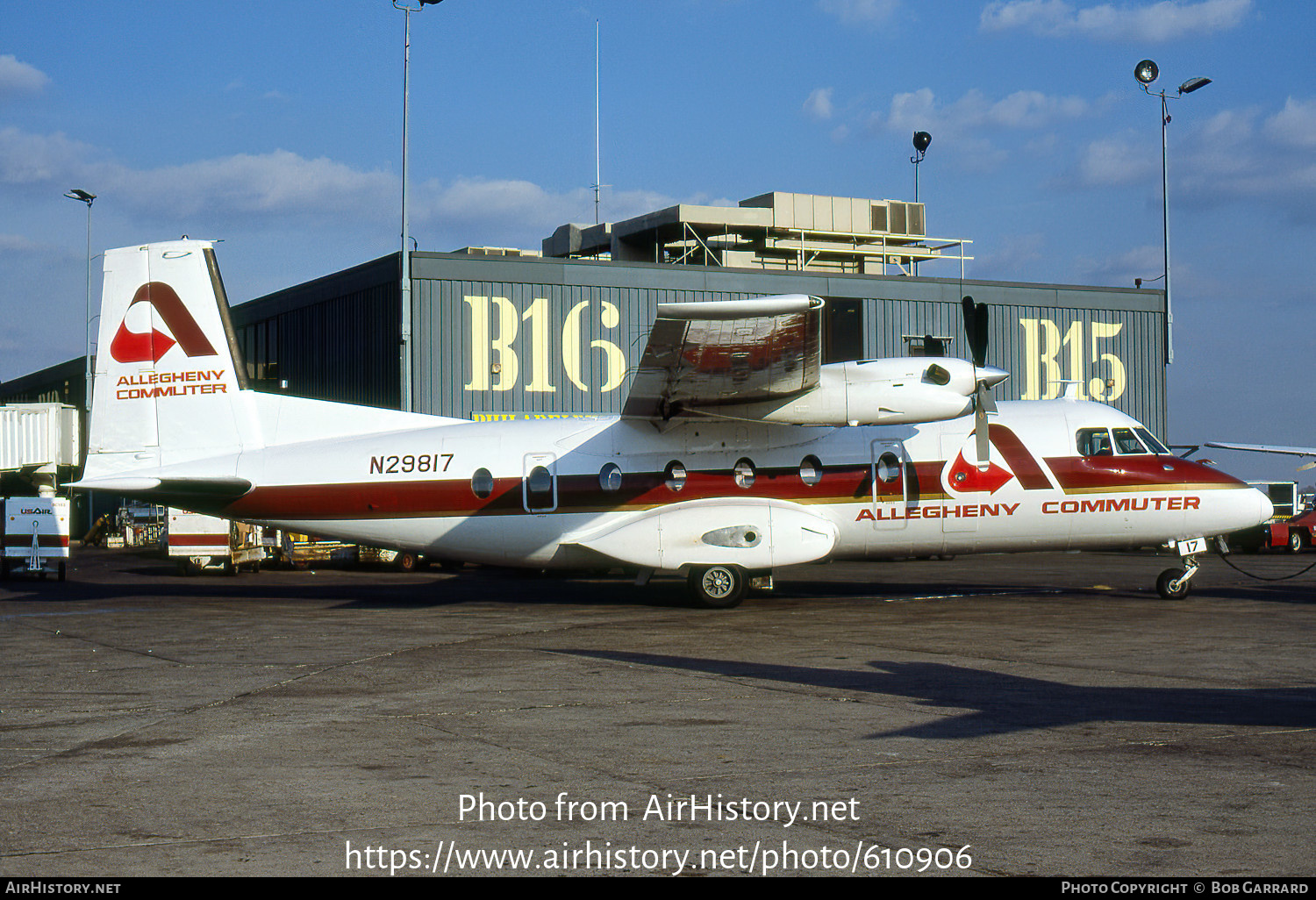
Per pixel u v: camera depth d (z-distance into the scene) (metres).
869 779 6.69
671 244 38.34
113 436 17.75
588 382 30.16
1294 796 6.25
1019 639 13.22
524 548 17.55
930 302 34.00
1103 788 6.45
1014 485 17.38
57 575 25.95
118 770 6.97
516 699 9.44
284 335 37.12
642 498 17.30
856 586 21.30
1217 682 10.20
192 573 26.66
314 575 26.31
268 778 6.76
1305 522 35.28
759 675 10.69
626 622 15.28
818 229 38.38
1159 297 36.91
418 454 17.56
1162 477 17.56
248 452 17.72
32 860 5.21
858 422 16.22
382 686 10.15
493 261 29.36
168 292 17.78
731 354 14.23
